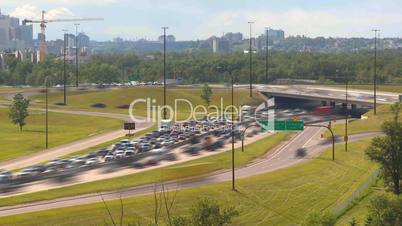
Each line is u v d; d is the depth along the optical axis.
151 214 95.88
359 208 105.25
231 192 110.56
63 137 181.25
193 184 116.06
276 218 100.25
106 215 94.31
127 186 112.88
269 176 124.12
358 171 133.38
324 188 118.62
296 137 178.25
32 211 94.50
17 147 163.62
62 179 118.50
